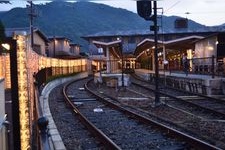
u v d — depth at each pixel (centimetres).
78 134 1218
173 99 2198
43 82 3167
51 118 1466
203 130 1197
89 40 7881
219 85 2336
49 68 4150
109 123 1415
